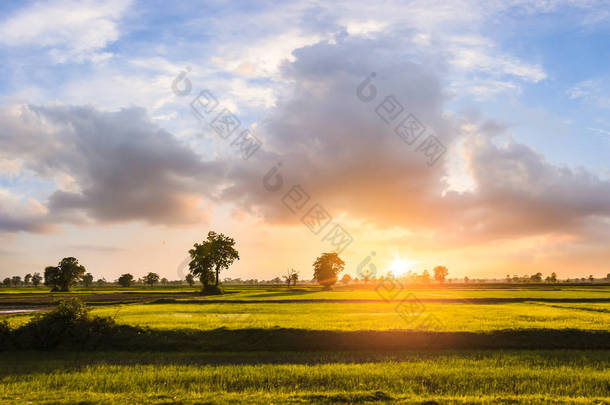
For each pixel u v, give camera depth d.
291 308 42.00
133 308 42.84
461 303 51.53
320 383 14.62
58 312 22.81
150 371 16.14
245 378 15.13
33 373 16.05
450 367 16.83
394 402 12.20
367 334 22.70
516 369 16.41
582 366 17.20
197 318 30.41
